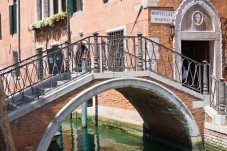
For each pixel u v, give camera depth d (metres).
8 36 20.81
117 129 12.48
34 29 17.53
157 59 10.39
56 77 9.05
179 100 8.94
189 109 9.09
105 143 11.15
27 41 18.67
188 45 12.05
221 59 11.36
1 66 21.95
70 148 10.73
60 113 7.67
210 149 8.98
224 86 8.78
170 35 10.76
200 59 11.77
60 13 15.26
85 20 13.99
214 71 11.30
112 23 12.37
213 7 11.19
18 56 19.52
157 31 10.66
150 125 10.95
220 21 11.34
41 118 7.54
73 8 14.78
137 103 10.48
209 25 11.21
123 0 11.73
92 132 12.75
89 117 14.08
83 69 8.80
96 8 13.27
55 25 15.98
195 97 9.16
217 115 8.73
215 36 11.25
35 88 8.83
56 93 7.68
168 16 10.73
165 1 10.72
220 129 8.55
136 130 11.59
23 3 18.84
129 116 11.88
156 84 8.70
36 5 17.41
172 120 9.77
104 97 13.13
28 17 18.38
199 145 9.22
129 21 11.46
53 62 9.55
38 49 17.62
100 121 13.41
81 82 7.93
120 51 9.67
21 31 19.31
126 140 11.44
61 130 12.33
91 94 8.02
